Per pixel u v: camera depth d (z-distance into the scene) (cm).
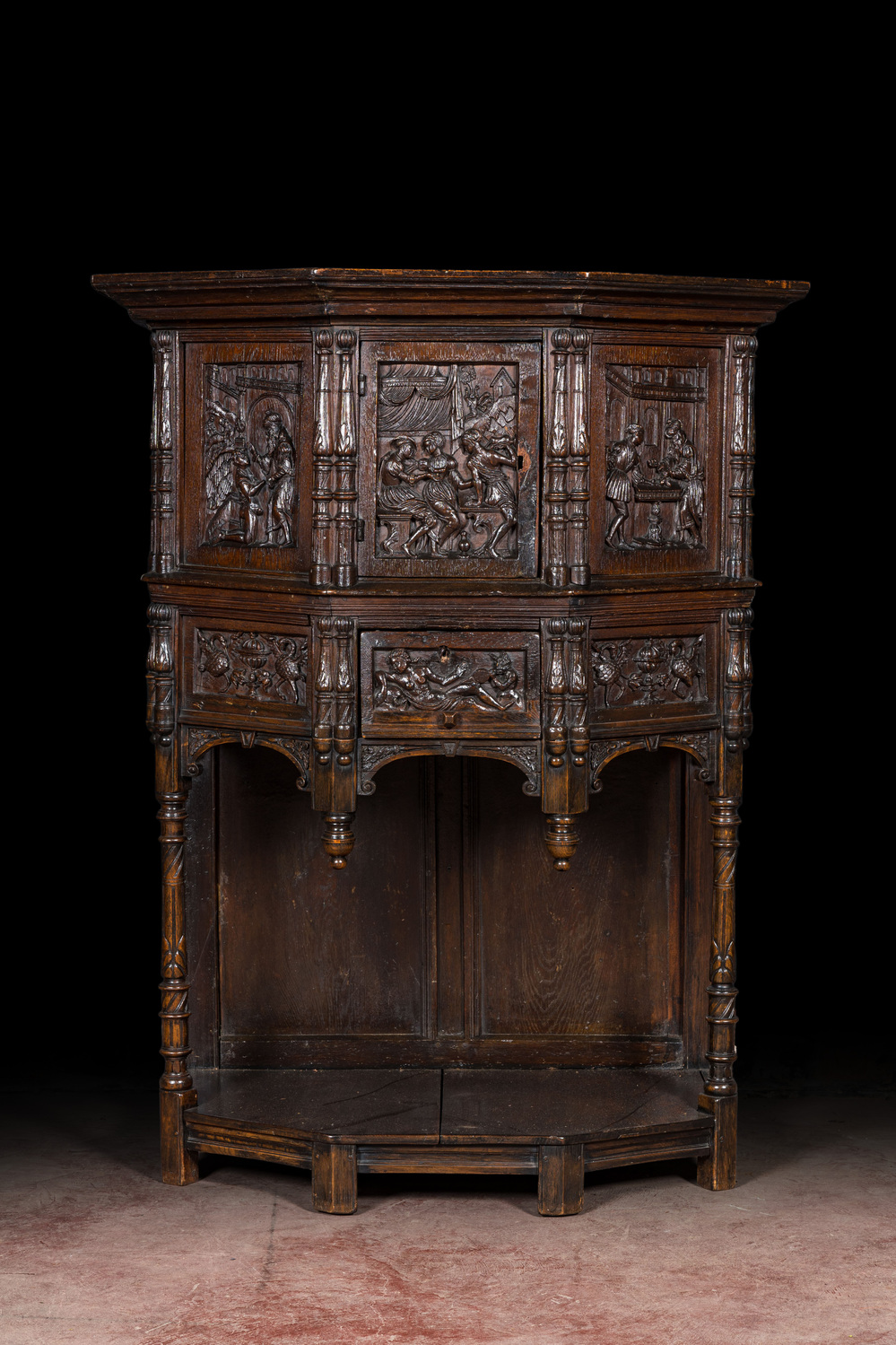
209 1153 449
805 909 611
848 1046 552
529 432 401
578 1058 479
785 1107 506
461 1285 384
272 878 475
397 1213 425
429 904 476
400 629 402
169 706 431
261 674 416
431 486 402
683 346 417
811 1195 438
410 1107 443
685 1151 436
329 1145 421
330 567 400
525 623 400
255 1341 358
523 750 403
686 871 472
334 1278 388
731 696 428
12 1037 555
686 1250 404
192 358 423
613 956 479
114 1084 526
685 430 420
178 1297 378
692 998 477
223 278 401
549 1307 373
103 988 580
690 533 423
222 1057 479
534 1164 422
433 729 404
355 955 479
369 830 476
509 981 480
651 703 417
